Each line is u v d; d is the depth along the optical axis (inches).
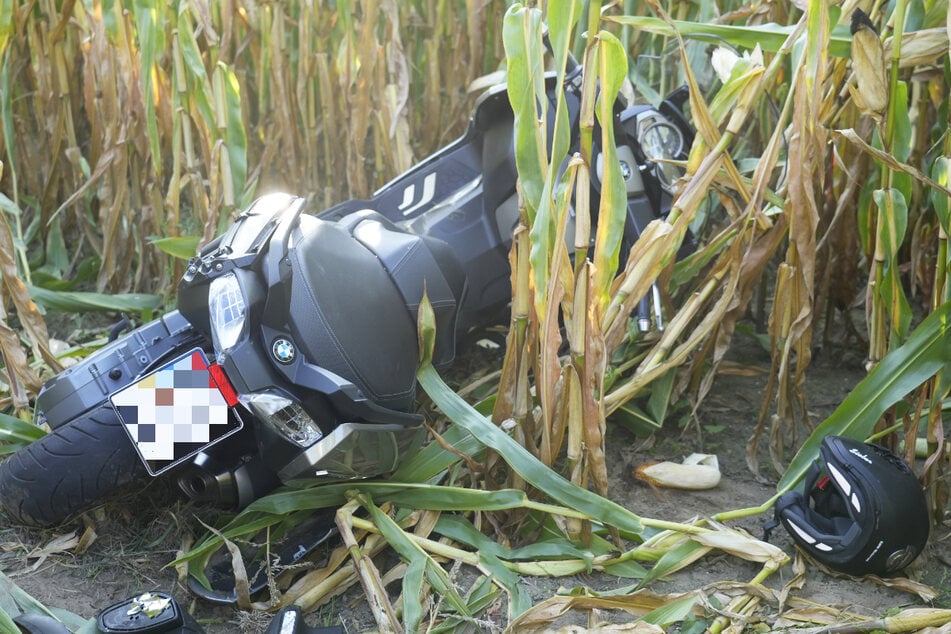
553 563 106.7
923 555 107.2
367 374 103.3
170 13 142.6
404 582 100.7
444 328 114.1
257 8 153.6
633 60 158.4
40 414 122.3
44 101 163.0
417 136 177.5
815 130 108.3
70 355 139.2
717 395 135.7
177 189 144.6
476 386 131.4
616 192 102.2
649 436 126.1
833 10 108.2
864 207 117.5
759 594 101.7
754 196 111.7
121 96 144.0
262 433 103.3
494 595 102.4
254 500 109.7
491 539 111.0
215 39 135.5
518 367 109.3
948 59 111.2
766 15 139.9
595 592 101.7
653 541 107.4
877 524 99.8
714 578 106.2
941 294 109.7
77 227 176.9
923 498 102.1
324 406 101.7
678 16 154.6
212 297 102.0
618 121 126.1
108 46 146.5
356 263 106.7
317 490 108.8
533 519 110.8
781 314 117.4
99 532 111.7
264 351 100.8
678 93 134.7
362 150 154.9
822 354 143.5
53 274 165.8
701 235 142.0
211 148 139.2
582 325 103.1
